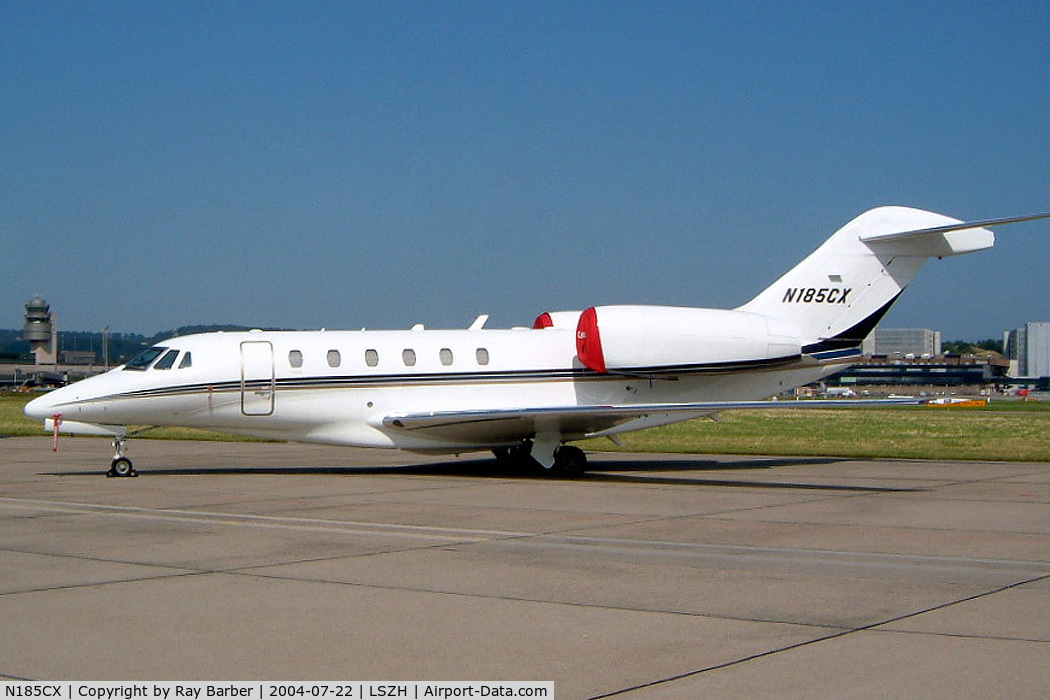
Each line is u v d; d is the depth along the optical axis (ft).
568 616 30.37
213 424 74.33
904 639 27.81
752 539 45.24
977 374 473.67
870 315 82.17
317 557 40.16
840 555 41.16
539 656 26.17
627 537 45.65
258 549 42.06
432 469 82.17
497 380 77.82
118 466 74.49
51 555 40.50
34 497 60.90
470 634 28.27
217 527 48.39
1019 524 50.29
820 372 83.35
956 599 32.89
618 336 76.95
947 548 43.04
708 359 78.33
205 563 38.81
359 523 49.80
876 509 56.18
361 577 36.14
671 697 22.91
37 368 465.06
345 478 73.92
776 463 90.89
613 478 75.05
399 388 75.87
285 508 55.47
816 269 81.56
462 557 40.32
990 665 25.32
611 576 36.50
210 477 74.54
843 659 25.84
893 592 33.96
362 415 75.36
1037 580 36.09
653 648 26.89
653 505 57.62
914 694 23.09
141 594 33.14
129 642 27.30
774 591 34.04
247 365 73.56
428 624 29.35
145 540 44.34
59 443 118.42
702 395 81.25
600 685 23.77
